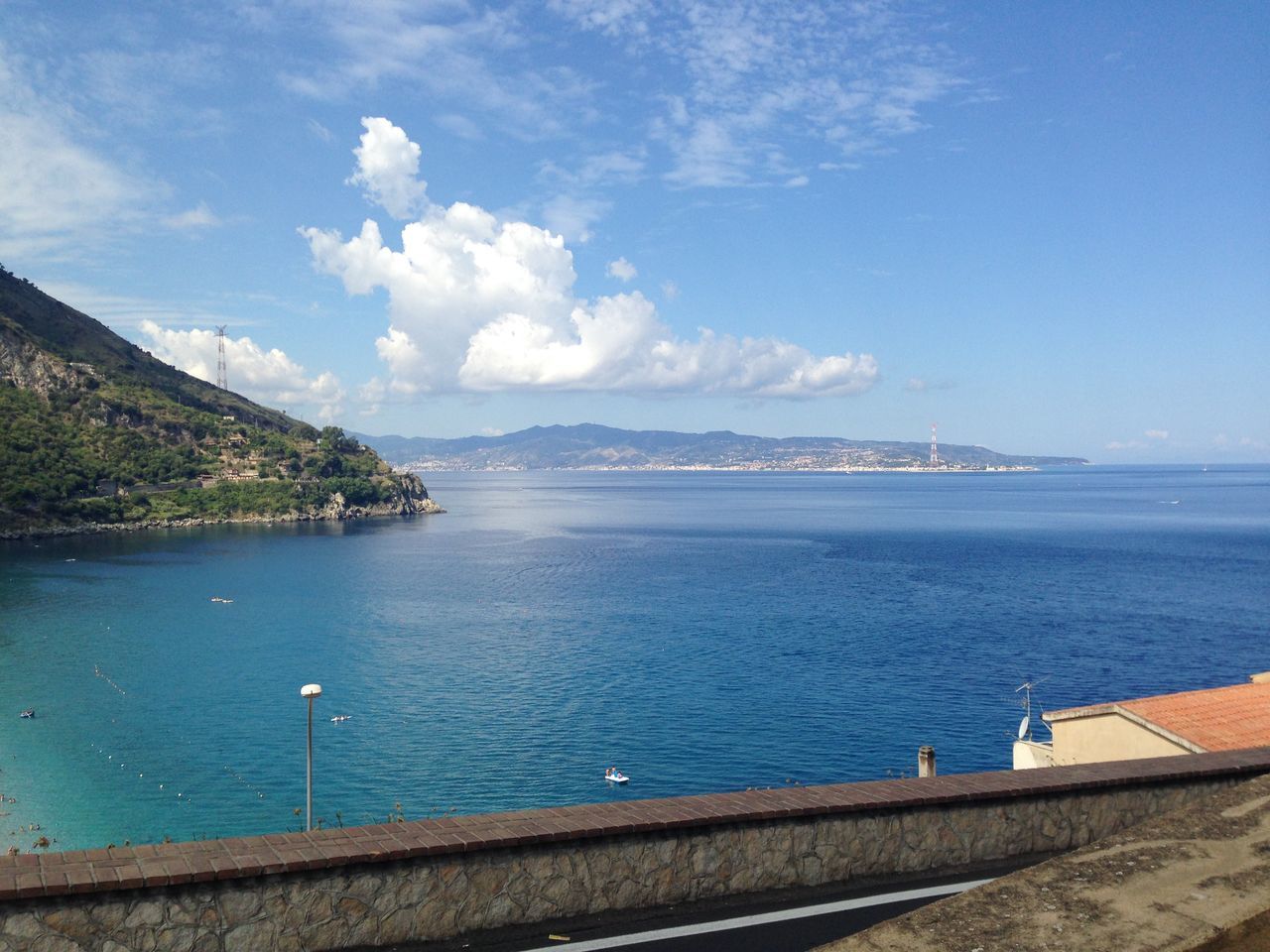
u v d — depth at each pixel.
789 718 61.19
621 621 96.81
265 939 7.57
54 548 178.00
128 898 7.24
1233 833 5.02
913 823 9.60
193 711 64.19
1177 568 137.00
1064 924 4.15
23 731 59.81
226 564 151.75
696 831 8.84
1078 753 21.45
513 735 58.34
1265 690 21.95
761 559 153.25
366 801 48.56
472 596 115.44
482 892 8.16
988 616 97.75
